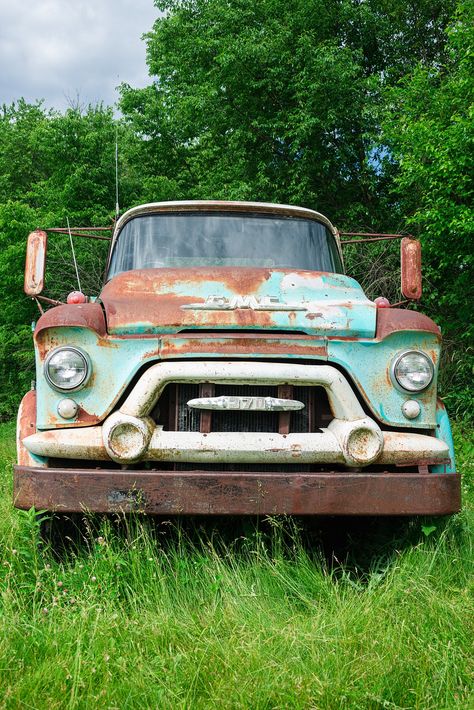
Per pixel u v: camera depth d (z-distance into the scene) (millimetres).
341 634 2869
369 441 3637
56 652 2713
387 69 16234
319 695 2406
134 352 3691
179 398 3729
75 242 15992
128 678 2533
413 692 2459
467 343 11617
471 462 6754
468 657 2719
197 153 22281
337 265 5445
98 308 3844
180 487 3447
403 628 2896
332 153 15469
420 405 3859
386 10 17109
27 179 31688
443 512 3586
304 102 14898
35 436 3648
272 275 4352
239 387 3730
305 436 3652
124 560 3486
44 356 3689
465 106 11141
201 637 2869
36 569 3377
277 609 3225
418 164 10570
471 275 11391
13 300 19219
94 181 20141
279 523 3510
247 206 5316
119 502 3443
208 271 4375
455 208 10258
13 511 4598
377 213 15820
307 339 3719
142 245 5191
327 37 16578
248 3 16578
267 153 16172
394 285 12367
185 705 2367
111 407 3670
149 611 3162
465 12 11812
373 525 4402
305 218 5426
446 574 3617
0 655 2611
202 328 3732
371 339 3830
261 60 15156
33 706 2332
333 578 3789
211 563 3594
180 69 20469
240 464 3721
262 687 2443
